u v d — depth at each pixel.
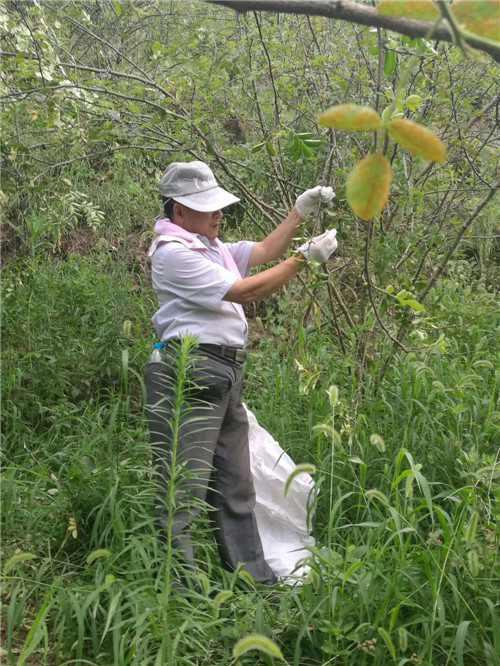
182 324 3.02
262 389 4.27
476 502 2.85
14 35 3.71
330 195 3.31
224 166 4.11
